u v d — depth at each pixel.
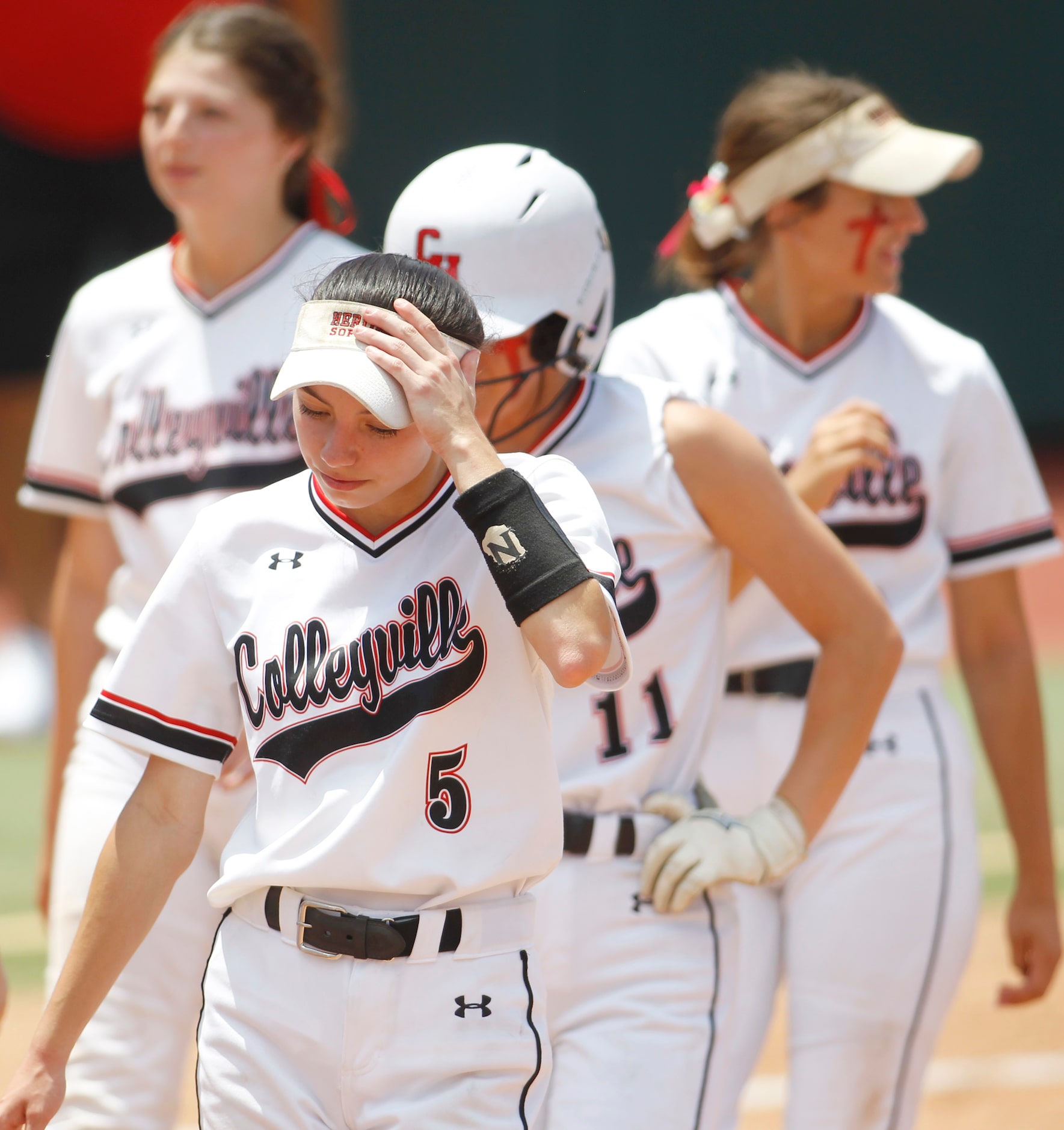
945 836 12.69
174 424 13.16
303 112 13.66
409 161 59.97
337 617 8.57
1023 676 13.88
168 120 13.19
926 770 12.73
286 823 8.55
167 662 8.89
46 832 14.34
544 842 8.60
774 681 12.80
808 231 13.50
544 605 8.04
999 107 64.75
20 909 23.09
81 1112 11.70
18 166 38.91
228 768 11.87
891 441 13.41
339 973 8.41
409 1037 8.35
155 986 11.85
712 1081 9.91
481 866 8.41
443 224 10.43
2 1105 8.57
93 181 39.72
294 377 8.05
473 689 8.38
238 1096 8.59
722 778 12.80
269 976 8.59
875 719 10.38
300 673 8.55
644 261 60.34
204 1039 8.83
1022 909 13.99
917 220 13.70
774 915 12.59
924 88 63.84
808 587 10.22
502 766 8.45
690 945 9.95
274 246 13.56
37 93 38.84
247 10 13.77
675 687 10.27
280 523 8.79
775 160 13.48
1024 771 13.90
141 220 40.41
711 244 14.19
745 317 13.93
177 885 11.95
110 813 12.30
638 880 9.98
